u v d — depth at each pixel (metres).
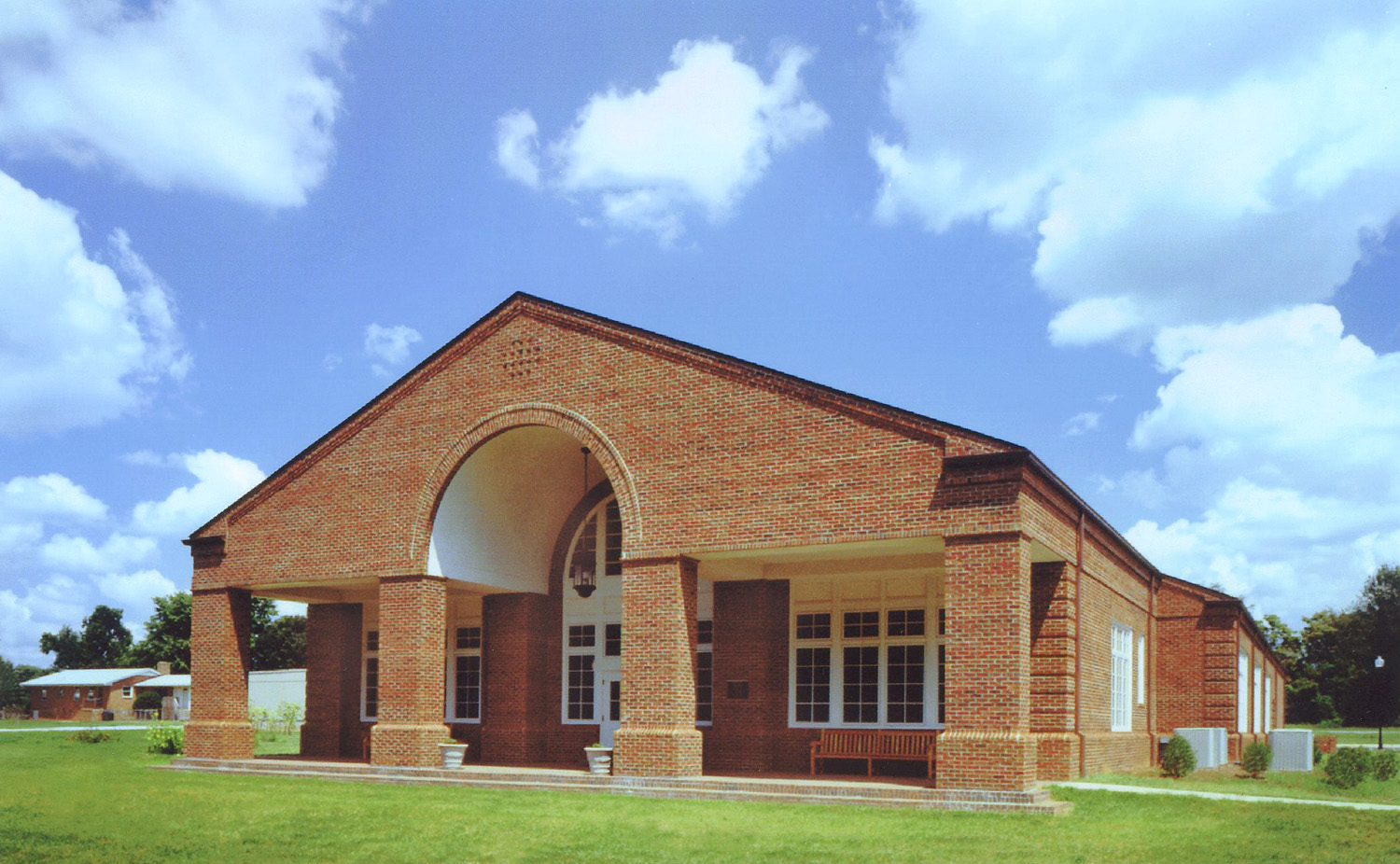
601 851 15.37
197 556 28.77
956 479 19.62
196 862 15.06
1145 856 14.29
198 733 27.94
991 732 18.70
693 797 20.83
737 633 25.66
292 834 17.03
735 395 22.19
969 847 15.09
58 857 15.53
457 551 26.12
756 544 21.47
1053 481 20.67
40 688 90.06
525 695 27.67
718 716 25.52
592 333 24.11
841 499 20.69
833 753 24.00
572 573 28.36
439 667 25.42
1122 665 27.55
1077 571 22.62
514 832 16.91
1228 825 16.47
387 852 15.59
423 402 26.08
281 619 84.75
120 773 26.66
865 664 24.53
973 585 19.22
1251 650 39.88
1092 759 23.02
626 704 22.33
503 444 25.64
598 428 23.66
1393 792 24.17
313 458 27.33
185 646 89.81
